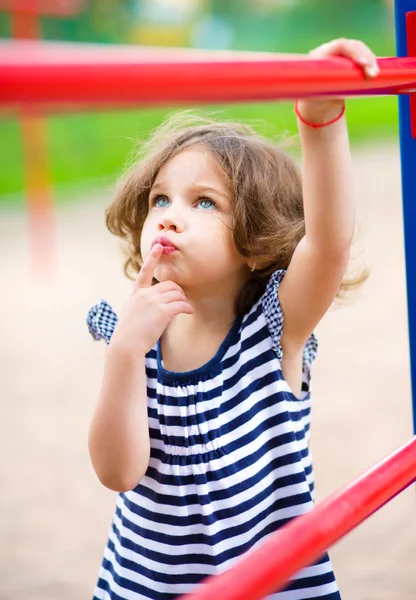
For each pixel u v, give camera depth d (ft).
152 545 4.70
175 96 2.56
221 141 4.90
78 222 33.01
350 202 4.14
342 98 3.63
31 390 14.64
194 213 4.70
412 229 4.86
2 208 36.40
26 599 7.82
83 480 10.72
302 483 4.68
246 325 4.78
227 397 4.70
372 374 14.25
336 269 4.37
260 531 4.65
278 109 46.34
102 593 5.07
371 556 8.30
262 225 4.85
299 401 4.91
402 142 4.84
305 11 76.07
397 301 19.17
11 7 26.78
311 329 4.67
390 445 10.90
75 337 18.30
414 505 9.48
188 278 4.64
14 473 10.98
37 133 30.35
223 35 73.51
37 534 9.24
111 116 50.01
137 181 5.09
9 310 21.02
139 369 4.44
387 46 70.54
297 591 4.62
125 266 5.73
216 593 2.78
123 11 67.56
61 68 2.29
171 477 4.67
